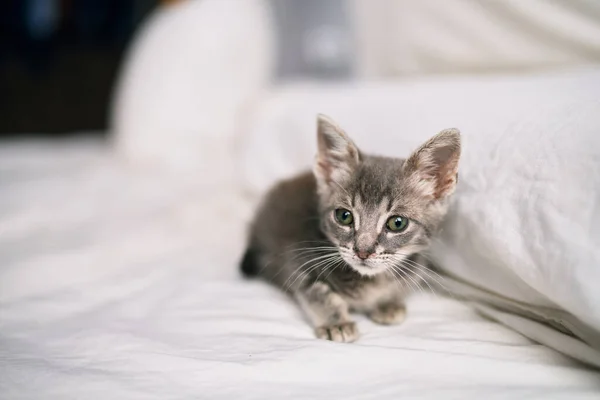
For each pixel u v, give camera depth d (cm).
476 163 33
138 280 38
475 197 32
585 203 27
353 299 35
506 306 32
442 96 40
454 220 34
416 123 38
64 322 33
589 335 28
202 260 42
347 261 35
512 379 27
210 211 50
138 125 62
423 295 36
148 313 34
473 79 43
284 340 31
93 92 97
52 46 95
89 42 97
